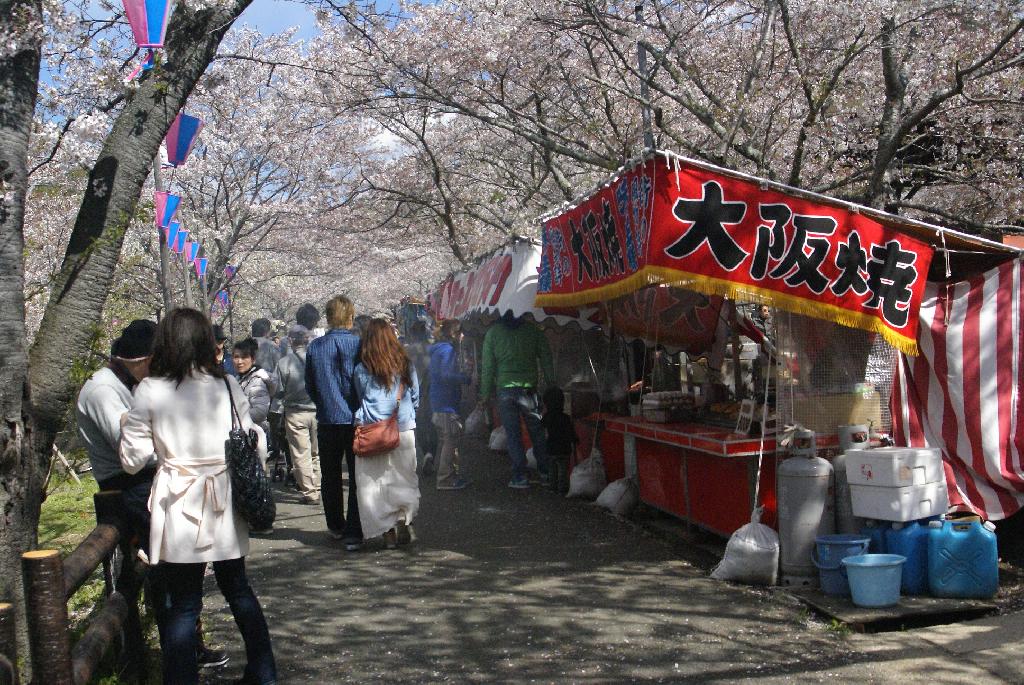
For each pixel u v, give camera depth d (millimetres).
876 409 6352
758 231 5617
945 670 4457
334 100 15742
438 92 13430
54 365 4344
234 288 28547
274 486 10805
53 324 4375
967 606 5363
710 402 8109
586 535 7648
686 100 11172
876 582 5316
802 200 5691
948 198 13523
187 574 4090
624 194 6059
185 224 20078
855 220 5809
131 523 4316
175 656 4043
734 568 6008
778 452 6098
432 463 10852
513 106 15203
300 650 5082
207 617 5805
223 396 4148
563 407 9773
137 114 4566
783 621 5312
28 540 4039
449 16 13688
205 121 18203
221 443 4102
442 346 9945
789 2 10922
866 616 5191
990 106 11086
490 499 9320
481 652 4957
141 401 4012
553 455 9500
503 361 9797
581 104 14234
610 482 9195
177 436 4027
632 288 5914
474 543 7500
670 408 7648
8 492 3949
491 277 10602
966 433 6414
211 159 19844
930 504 5773
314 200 20859
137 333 4383
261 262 28203
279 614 5754
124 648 4512
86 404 4312
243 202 21266
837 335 6297
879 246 5871
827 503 5922
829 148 11828
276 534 8109
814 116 9938
